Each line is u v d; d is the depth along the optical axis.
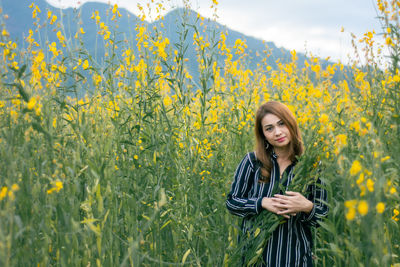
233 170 2.68
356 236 1.53
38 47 2.39
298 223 1.94
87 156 2.03
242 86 3.52
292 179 1.95
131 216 2.15
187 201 2.39
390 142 2.00
